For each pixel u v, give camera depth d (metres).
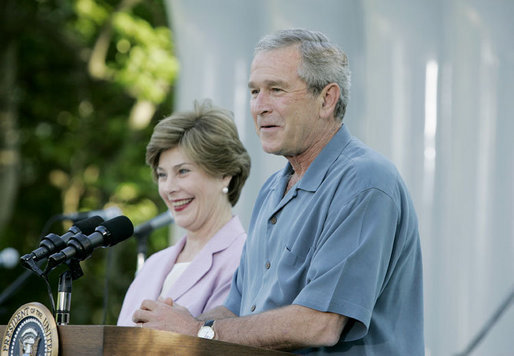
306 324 9.88
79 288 41.78
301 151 11.22
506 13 17.70
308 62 11.01
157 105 45.12
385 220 10.20
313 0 20.14
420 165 18.55
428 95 18.61
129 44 45.50
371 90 19.22
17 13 44.75
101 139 45.94
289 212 11.10
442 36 18.69
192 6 20.78
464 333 17.36
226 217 14.89
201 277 14.16
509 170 17.55
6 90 44.72
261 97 11.09
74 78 46.09
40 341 8.84
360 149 11.00
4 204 44.31
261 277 11.28
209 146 14.45
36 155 46.44
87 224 10.64
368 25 19.30
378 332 10.43
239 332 10.16
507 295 17.22
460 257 17.61
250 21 20.80
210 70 20.70
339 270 9.98
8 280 42.06
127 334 8.34
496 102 17.66
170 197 14.70
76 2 45.00
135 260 42.59
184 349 8.68
